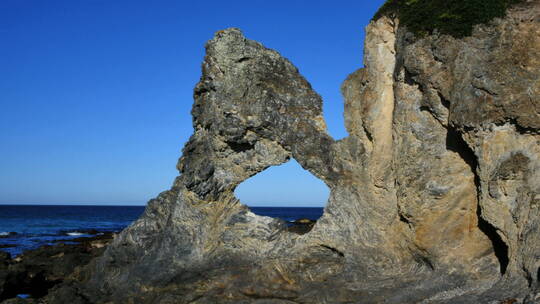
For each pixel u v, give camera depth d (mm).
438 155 18797
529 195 15836
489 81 16750
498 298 15336
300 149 22938
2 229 85062
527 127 16203
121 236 26156
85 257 32656
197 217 24047
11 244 54469
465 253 18359
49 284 29125
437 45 18109
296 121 23141
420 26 18766
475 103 17078
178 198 24562
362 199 21094
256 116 23375
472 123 17109
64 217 139500
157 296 22406
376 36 20953
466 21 17531
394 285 19031
